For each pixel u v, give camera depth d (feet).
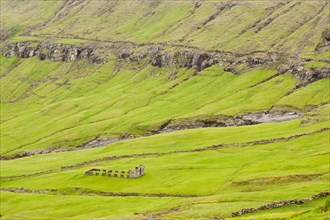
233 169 465.06
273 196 286.46
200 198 321.73
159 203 360.69
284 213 215.72
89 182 513.04
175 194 408.46
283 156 480.23
